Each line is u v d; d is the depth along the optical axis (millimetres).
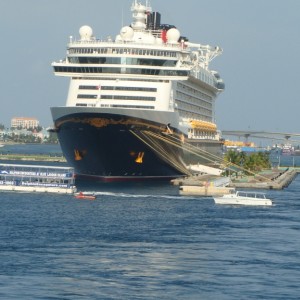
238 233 164000
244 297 113562
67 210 195250
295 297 114250
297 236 161750
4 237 152875
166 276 124125
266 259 137375
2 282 117688
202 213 196250
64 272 124688
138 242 150500
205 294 114750
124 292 115000
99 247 144750
